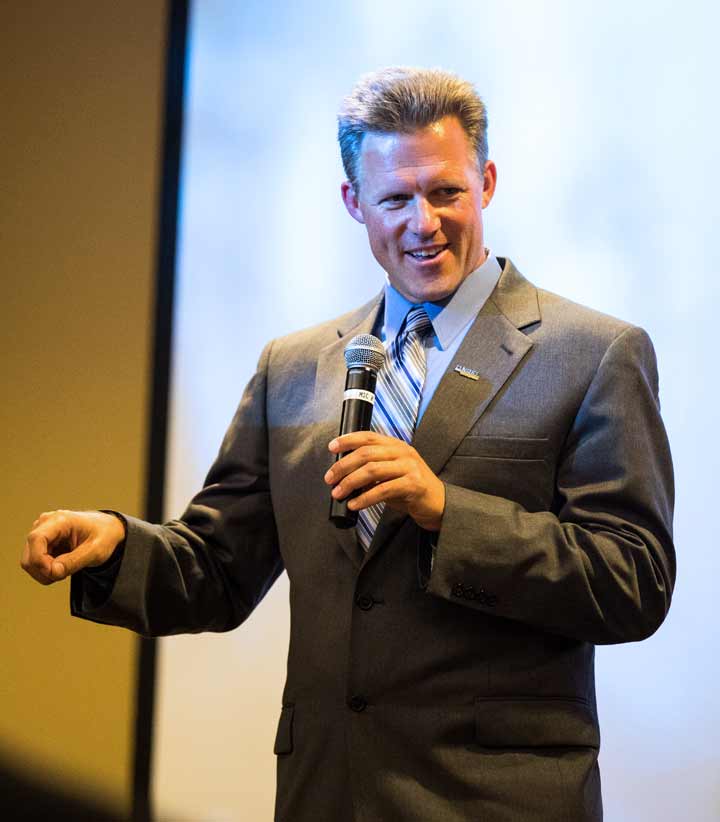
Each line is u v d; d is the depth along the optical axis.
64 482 9.20
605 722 8.22
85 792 8.83
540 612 5.20
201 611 6.02
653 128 8.66
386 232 5.84
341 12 9.30
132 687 8.91
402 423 5.74
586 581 5.16
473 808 5.09
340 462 4.93
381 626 5.38
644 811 8.10
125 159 9.47
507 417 5.60
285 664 8.80
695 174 8.56
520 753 5.20
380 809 5.17
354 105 6.02
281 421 6.24
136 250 9.36
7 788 8.88
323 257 9.11
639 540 5.32
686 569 8.25
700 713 8.10
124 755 8.85
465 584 5.15
